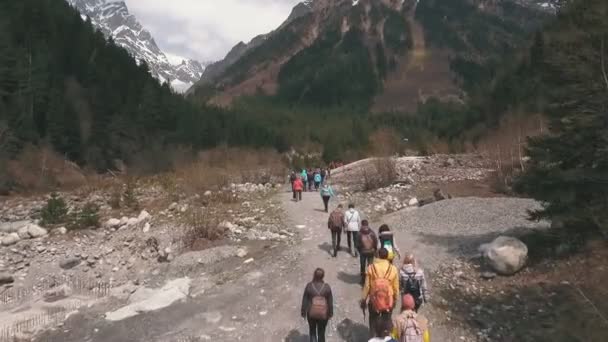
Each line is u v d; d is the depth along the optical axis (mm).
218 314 9289
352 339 7898
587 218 8781
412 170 28234
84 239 15883
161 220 17578
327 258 12141
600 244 8688
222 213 18406
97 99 62844
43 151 40031
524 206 15383
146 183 31938
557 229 9820
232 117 106500
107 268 13227
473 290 9398
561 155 9570
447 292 9508
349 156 55156
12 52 57406
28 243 15406
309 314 6758
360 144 68062
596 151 9055
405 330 5699
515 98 46438
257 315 9109
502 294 9000
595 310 6102
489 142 31781
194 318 9164
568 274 8781
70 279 12555
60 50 69250
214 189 25281
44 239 16016
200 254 13016
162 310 9648
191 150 59875
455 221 14516
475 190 20922
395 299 6957
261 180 34562
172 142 64125
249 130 91625
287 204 20953
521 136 24828
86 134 54562
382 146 40250
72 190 32875
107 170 52344
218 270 11953
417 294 7418
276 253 12906
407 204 18656
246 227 15938
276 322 8742
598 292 6895
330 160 57438
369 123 130875
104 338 8539
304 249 13062
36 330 9016
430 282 10133
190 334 8477
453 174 26125
